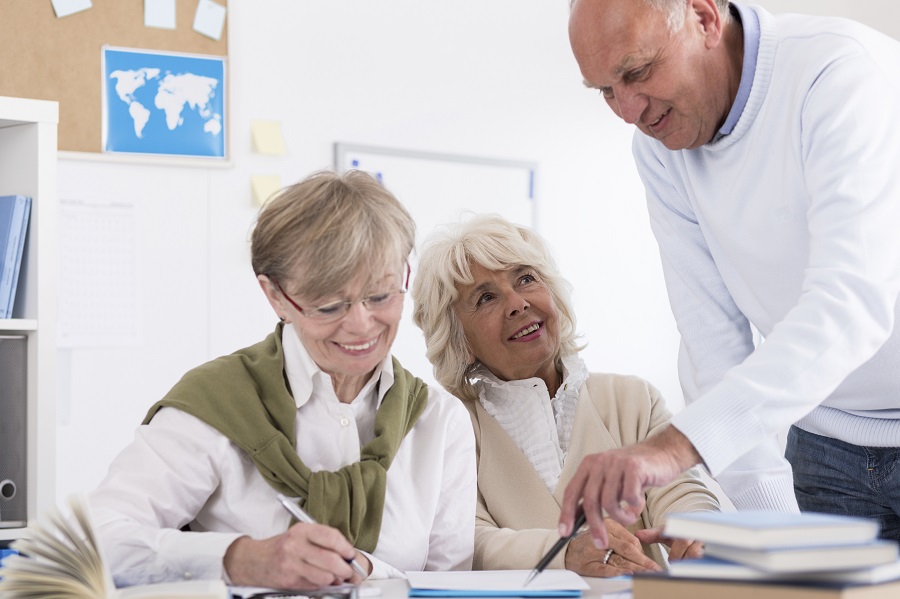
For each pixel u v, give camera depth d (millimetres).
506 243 2047
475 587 1355
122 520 1391
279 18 3648
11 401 2201
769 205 1631
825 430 1843
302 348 1556
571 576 1459
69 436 3248
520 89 4164
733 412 1267
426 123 3947
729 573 1054
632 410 2090
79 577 1223
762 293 1717
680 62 1538
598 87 1576
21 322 2197
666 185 1877
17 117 2213
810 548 1018
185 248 3475
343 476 1513
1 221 2238
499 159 4102
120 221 3359
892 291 1367
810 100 1504
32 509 2195
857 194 1405
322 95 3730
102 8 3348
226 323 3545
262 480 1520
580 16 1522
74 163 3293
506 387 2059
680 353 1944
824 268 1373
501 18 4121
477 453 2029
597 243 4324
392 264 1450
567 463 2012
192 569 1342
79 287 3275
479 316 2049
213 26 3521
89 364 3289
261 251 1454
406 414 1630
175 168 3463
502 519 1961
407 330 3838
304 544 1297
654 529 1857
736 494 1734
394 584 1420
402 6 3898
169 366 3438
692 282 1870
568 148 4270
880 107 1460
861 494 1851
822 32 1562
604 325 4316
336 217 1412
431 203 3941
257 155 3609
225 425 1498
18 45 3219
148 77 3416
